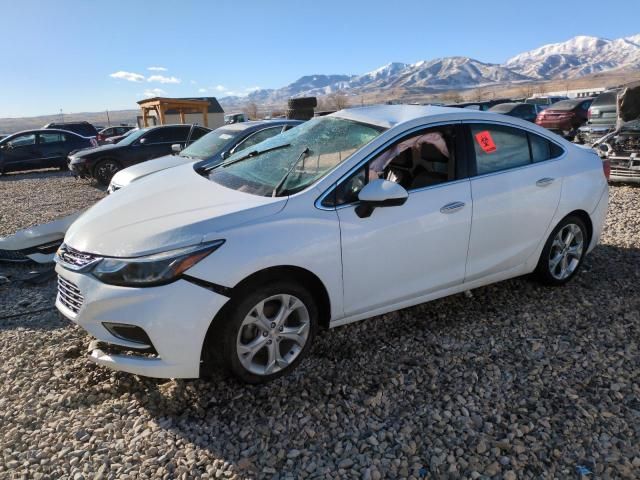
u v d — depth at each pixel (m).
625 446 2.52
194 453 2.53
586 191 4.22
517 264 4.00
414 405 2.88
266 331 2.94
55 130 16.47
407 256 3.34
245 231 2.80
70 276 2.87
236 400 2.93
